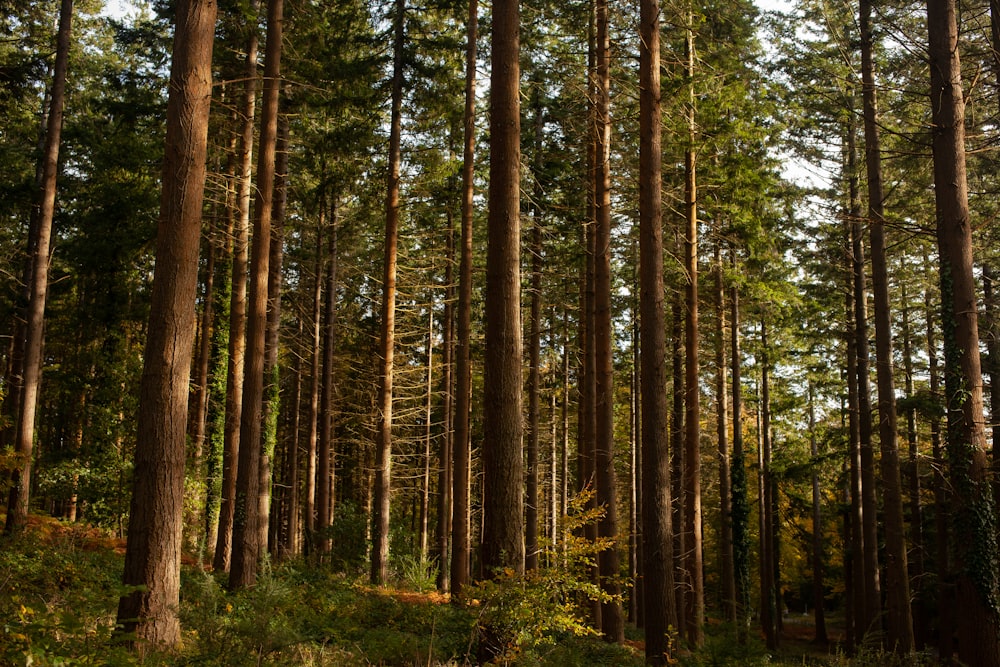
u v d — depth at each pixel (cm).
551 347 2627
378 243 2342
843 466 2541
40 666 434
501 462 789
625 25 1429
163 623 683
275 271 1805
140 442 711
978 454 1095
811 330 2161
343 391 3481
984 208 1745
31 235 2084
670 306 2125
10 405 2158
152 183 2164
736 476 2211
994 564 1061
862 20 1644
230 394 1581
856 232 1967
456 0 1750
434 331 3184
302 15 1470
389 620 1121
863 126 1828
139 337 2334
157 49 1967
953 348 1134
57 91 1680
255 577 1248
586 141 1662
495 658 659
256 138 1842
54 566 1022
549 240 2075
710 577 3553
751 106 1611
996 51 1224
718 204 1716
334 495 3738
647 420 1066
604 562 1365
